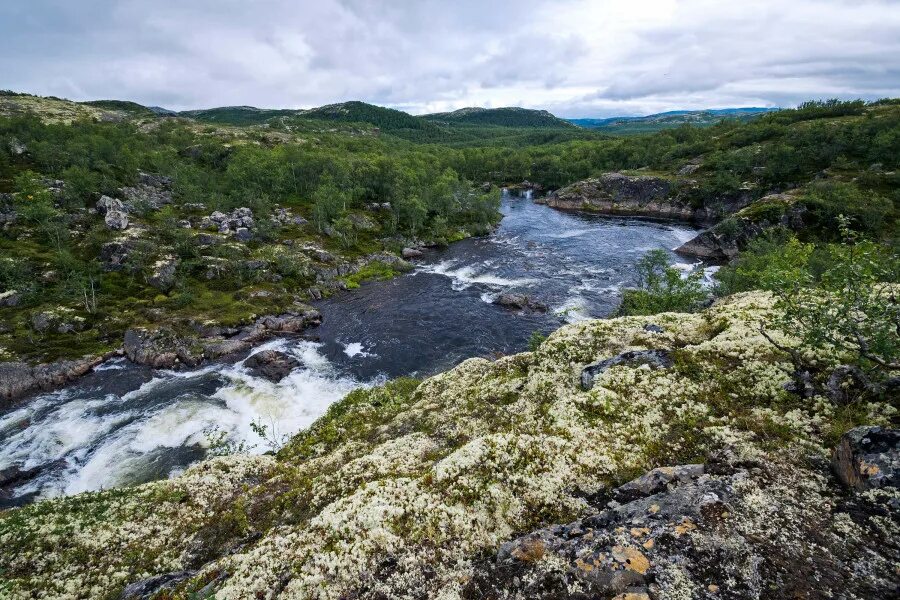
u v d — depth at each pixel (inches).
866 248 617.0
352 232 4131.4
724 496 487.8
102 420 1664.6
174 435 1565.0
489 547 503.8
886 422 555.2
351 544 514.9
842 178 4483.3
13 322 2265.0
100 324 2348.7
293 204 4965.6
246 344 2289.6
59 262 2780.5
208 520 710.5
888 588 379.6
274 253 3363.7
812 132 5565.9
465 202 5487.2
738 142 6599.4
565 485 574.2
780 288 695.1
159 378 1984.5
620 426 679.1
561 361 976.9
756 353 770.2
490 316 2586.1
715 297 2150.6
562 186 7283.5
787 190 4635.8
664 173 6382.9
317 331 2487.7
